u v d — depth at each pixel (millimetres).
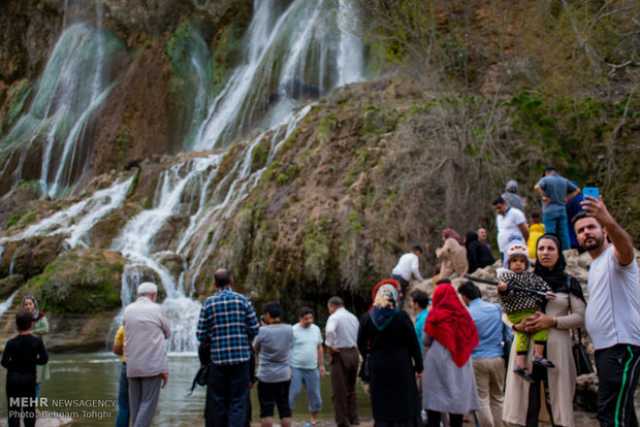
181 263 25469
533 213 13414
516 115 22609
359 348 7426
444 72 26250
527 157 21766
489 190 21016
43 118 50000
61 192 45094
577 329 7043
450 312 7496
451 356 7426
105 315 23156
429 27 27703
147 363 7852
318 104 28422
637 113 22219
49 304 22969
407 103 25781
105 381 14742
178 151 43906
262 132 33844
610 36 24891
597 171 21938
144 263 24844
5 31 54438
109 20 49688
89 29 50406
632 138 22062
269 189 24297
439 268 14758
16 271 26953
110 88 47906
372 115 24938
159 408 11383
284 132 29422
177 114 44938
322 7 40562
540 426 8766
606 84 23594
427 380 7492
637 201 20953
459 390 7375
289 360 8656
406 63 27484
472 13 29516
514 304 6746
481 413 8219
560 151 22156
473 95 24109
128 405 8367
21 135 49719
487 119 22453
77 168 45719
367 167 22969
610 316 5945
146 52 47344
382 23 28312
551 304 6707
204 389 13477
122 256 25156
